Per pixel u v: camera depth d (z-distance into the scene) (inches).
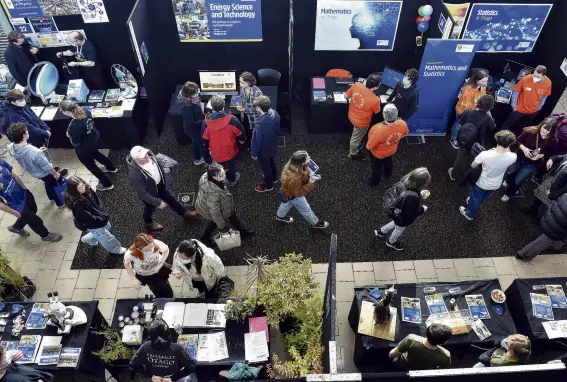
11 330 171.6
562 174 201.2
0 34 288.4
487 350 165.6
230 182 260.2
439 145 288.0
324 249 234.1
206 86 287.6
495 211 251.3
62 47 287.3
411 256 231.5
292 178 198.7
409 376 110.2
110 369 181.6
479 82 248.1
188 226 244.5
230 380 142.8
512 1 268.7
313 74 307.7
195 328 171.5
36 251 233.8
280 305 166.7
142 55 256.5
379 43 288.7
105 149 285.1
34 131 237.0
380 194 259.3
